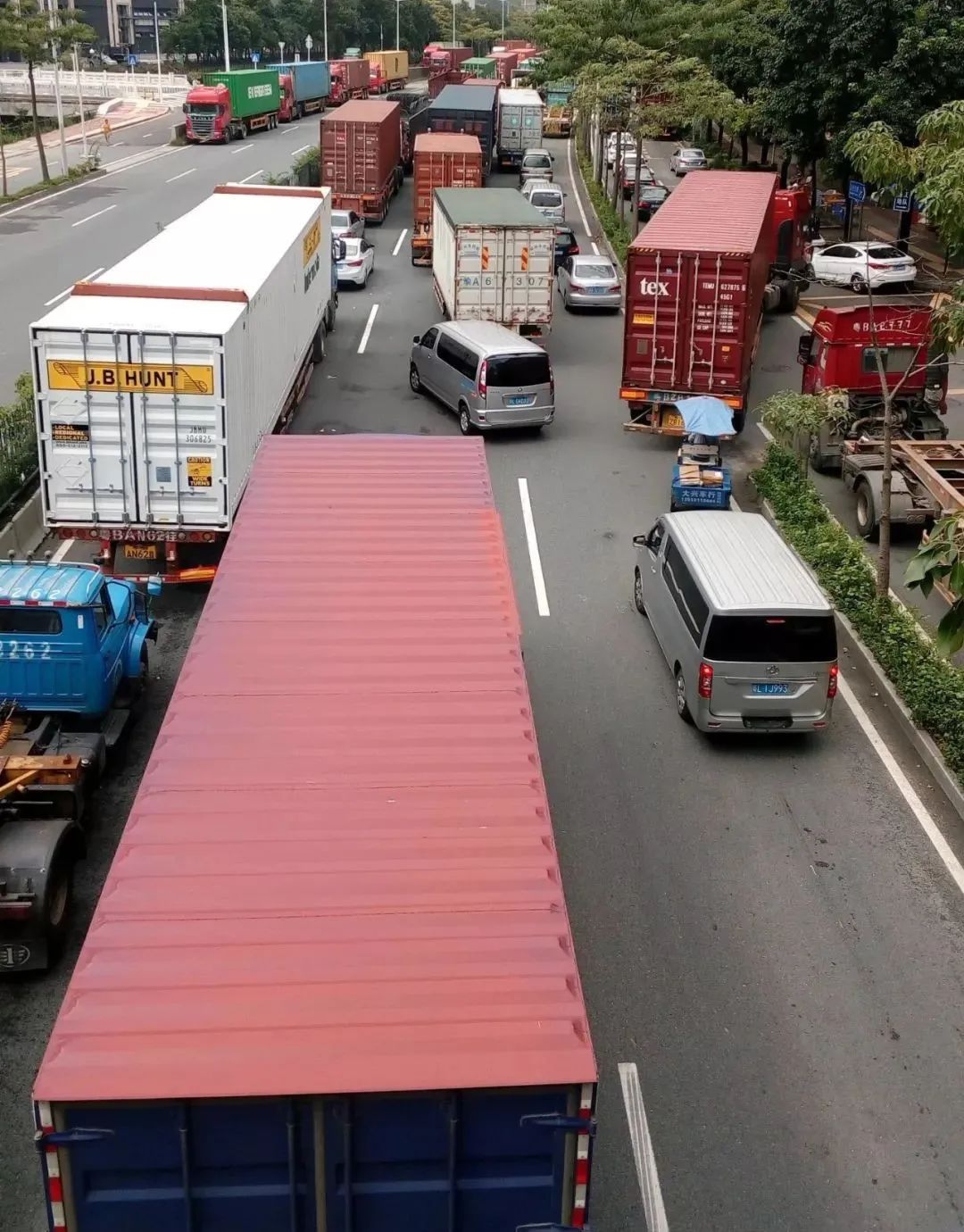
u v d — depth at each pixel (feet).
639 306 77.77
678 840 41.34
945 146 51.21
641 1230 27.17
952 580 34.04
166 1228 19.93
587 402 90.58
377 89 323.16
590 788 44.19
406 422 83.20
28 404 69.36
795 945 36.37
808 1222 27.48
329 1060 19.57
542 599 59.00
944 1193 28.32
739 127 143.84
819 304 120.98
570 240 130.52
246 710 29.81
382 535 40.22
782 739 47.88
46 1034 32.19
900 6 114.83
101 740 40.93
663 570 52.54
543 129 235.40
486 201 103.86
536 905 23.21
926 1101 30.89
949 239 50.78
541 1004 20.81
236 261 67.97
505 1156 20.01
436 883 23.77
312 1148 19.62
